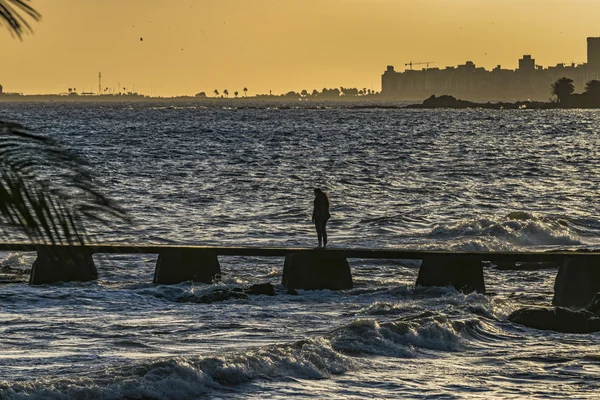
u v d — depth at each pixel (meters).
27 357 61.62
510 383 55.75
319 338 62.78
